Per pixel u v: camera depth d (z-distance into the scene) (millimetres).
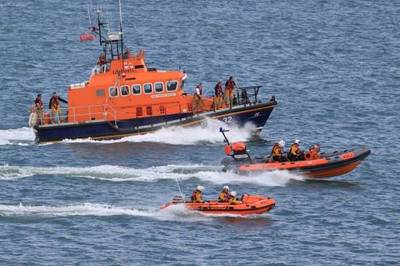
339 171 186750
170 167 191750
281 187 183500
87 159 198500
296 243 160250
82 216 166500
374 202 178375
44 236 159500
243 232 163125
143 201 174125
